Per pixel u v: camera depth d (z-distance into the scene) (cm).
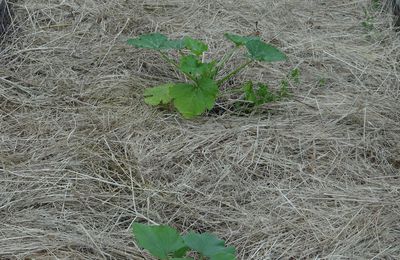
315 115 286
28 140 273
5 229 242
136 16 331
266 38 324
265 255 238
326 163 269
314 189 259
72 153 267
